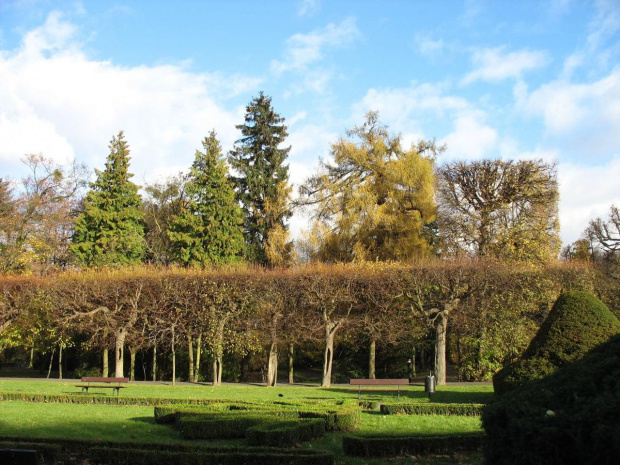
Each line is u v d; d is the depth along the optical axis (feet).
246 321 92.32
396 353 102.42
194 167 140.56
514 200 109.19
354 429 43.83
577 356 47.70
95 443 35.37
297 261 115.75
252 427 37.99
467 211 111.24
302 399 60.39
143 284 96.94
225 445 36.68
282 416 45.52
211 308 92.38
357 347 98.63
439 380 83.30
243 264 118.52
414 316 91.09
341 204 116.37
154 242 141.49
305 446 37.60
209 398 60.23
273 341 90.02
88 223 135.13
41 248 129.08
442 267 88.69
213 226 128.16
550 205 110.11
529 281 88.22
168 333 97.50
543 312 90.12
